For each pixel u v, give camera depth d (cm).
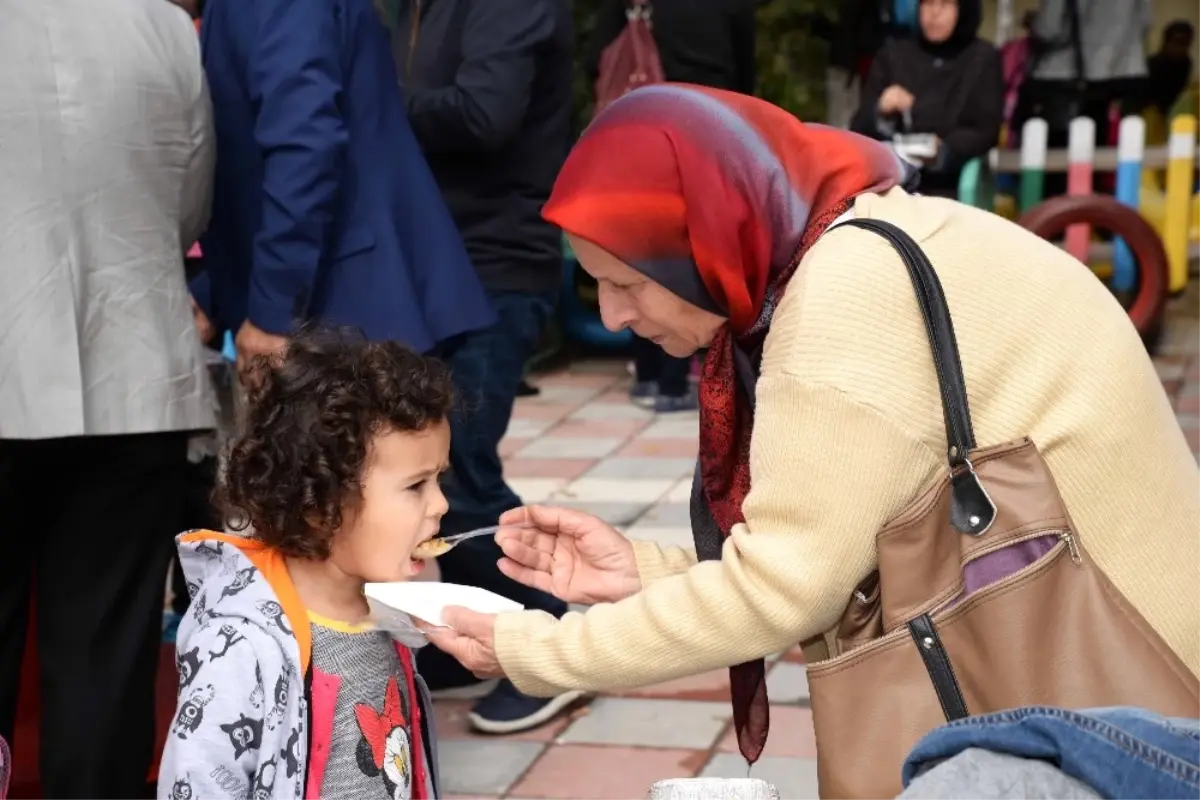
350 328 261
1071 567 174
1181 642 179
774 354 183
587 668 195
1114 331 186
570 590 227
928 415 177
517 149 380
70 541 272
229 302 329
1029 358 181
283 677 188
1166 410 191
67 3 258
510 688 360
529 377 755
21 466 266
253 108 303
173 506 284
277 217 296
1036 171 760
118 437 270
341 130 300
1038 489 175
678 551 229
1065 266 189
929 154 634
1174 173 748
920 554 177
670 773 333
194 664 187
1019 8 994
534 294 381
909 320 178
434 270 326
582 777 332
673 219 195
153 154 269
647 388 684
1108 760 130
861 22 768
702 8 598
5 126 254
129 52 264
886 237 183
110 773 273
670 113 196
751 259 195
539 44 371
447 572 371
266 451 195
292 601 195
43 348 258
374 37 322
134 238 268
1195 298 884
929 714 176
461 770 338
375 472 198
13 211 256
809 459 177
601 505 521
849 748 178
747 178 193
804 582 180
